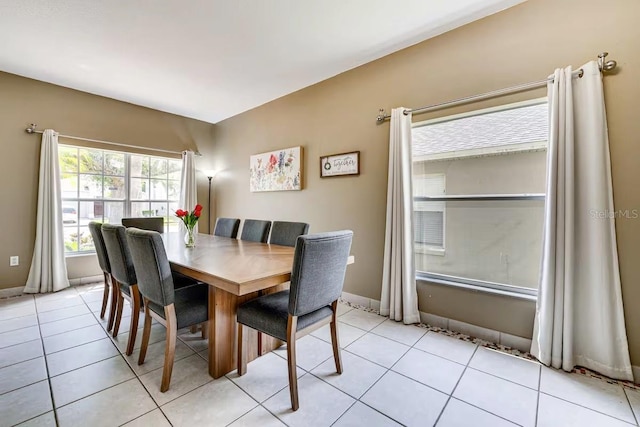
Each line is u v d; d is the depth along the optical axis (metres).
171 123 4.62
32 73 3.26
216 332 1.80
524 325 2.18
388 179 2.83
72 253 3.79
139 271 1.81
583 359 1.90
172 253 2.26
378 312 2.92
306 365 1.96
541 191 2.18
